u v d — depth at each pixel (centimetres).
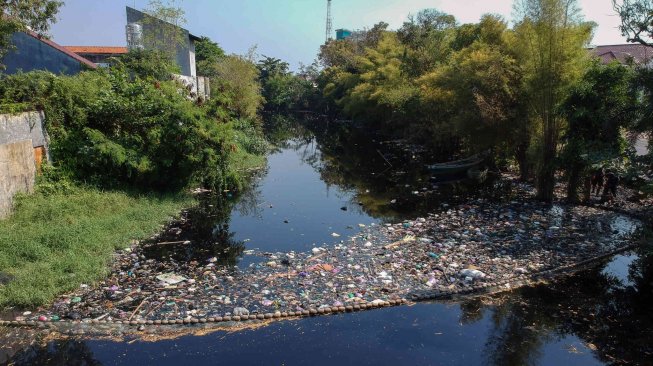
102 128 1723
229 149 1992
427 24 4169
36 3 1511
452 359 820
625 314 973
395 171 2805
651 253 1137
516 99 2039
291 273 1159
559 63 1716
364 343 863
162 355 815
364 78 4519
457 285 1082
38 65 2242
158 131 1728
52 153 1516
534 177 2166
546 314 973
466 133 2362
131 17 3241
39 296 962
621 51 3975
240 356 816
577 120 1650
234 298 1019
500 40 2370
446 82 2558
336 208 1911
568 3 1684
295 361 804
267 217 1744
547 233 1441
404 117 3609
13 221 1268
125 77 1969
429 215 1730
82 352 821
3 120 1289
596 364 805
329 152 3728
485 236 1431
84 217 1375
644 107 1433
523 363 807
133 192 1684
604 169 1695
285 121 6731
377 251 1316
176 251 1323
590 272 1164
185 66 3500
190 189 2030
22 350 825
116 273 1140
